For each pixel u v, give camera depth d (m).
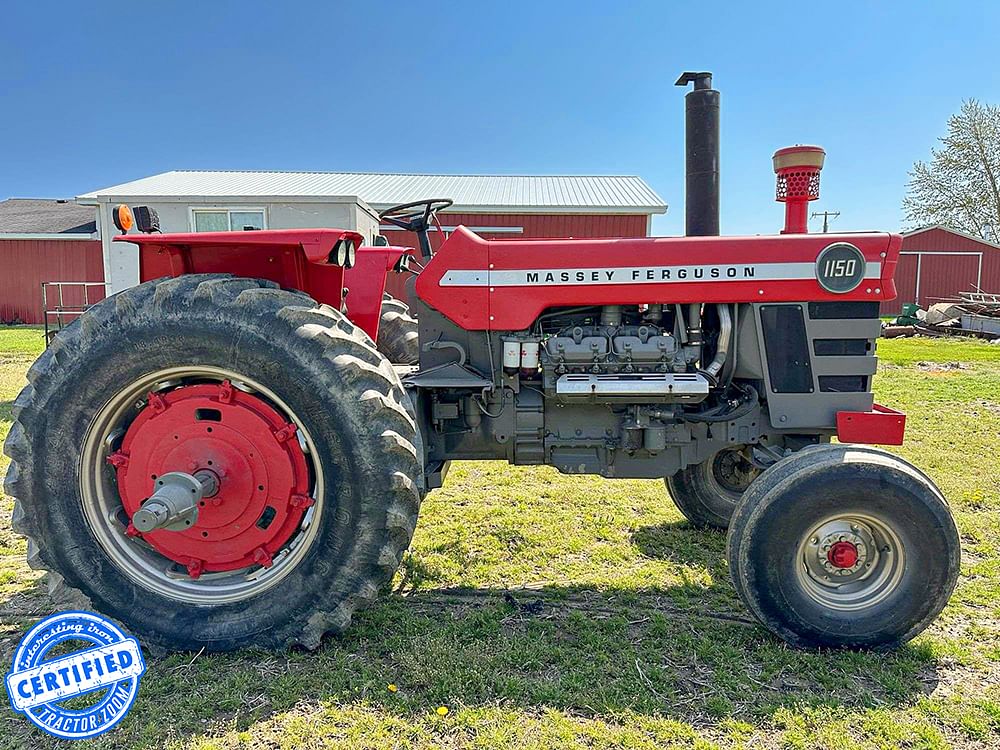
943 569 2.35
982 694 2.20
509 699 2.15
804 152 2.82
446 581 3.08
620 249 2.76
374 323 3.58
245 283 2.41
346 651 2.43
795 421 2.83
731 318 2.82
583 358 2.78
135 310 2.36
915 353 11.99
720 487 3.68
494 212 15.88
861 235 2.73
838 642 2.41
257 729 2.03
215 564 2.50
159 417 2.44
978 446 5.41
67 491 2.42
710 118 3.00
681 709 2.12
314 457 2.36
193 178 17.28
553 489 4.43
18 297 20.70
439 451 3.00
